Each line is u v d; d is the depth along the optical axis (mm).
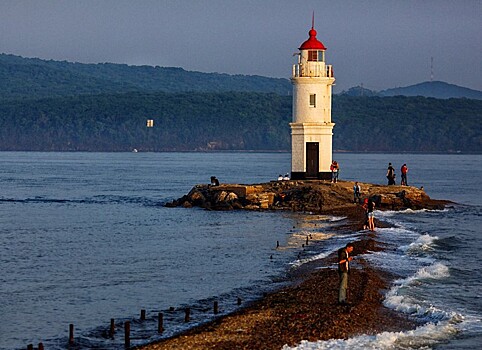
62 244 66625
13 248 64188
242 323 36781
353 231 69938
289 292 43469
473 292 45125
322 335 34969
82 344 35156
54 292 46031
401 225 76250
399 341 34781
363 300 41188
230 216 86125
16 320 39562
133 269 53562
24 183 160750
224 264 55031
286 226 75875
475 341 35094
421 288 45719
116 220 85688
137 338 35906
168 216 88375
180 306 42062
